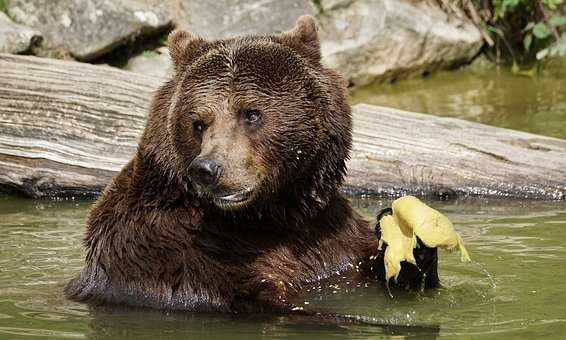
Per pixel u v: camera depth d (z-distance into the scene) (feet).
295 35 36.11
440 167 52.08
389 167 52.49
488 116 65.46
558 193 50.85
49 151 53.01
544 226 44.78
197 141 33.76
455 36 77.10
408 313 33.27
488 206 49.62
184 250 34.65
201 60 34.45
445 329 31.55
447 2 78.84
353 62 73.51
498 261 39.09
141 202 35.37
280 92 33.78
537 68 78.59
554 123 62.80
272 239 35.70
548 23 76.43
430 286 35.76
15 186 53.47
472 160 52.08
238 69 33.68
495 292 35.27
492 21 81.15
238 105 33.42
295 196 35.40
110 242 35.63
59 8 67.67
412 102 70.03
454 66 79.10
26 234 45.19
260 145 33.63
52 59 56.24
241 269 34.53
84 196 53.31
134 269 34.88
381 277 36.24
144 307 34.32
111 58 69.31
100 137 53.16
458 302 34.32
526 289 35.50
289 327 32.04
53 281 38.14
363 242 37.60
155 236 34.91
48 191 53.26
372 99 71.20
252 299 33.71
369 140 53.06
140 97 53.83
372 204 51.13
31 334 31.94
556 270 37.65
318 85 34.78
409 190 52.42
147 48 70.44
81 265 40.19
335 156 35.60
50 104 53.62
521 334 30.78
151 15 69.72
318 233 36.58
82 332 32.12
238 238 35.24
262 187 33.94
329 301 34.68
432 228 33.60
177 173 34.65
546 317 32.40
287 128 33.83
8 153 53.21
